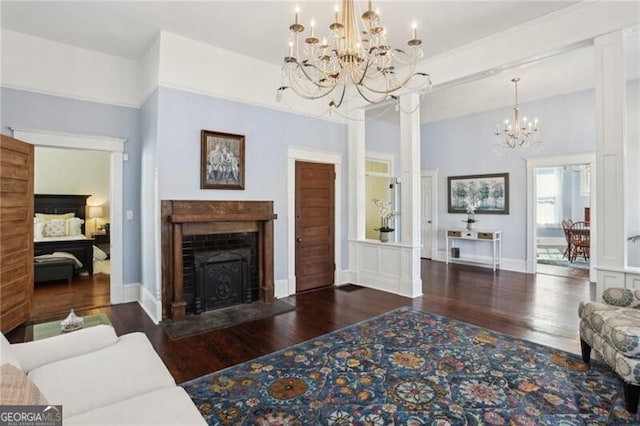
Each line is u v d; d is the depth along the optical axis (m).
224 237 4.23
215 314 3.95
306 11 3.29
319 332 3.40
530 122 6.09
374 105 5.21
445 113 6.95
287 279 4.81
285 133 4.79
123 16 3.41
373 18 2.15
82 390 1.55
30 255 3.78
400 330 3.41
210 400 2.23
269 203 4.58
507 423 1.98
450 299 4.53
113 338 2.11
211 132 4.05
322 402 2.20
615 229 2.96
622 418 2.00
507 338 3.17
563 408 2.11
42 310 4.09
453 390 2.32
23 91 3.74
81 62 4.09
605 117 3.01
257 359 2.81
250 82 4.42
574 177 10.10
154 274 3.82
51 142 3.91
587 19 3.11
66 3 3.17
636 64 4.45
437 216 7.52
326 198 5.33
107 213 7.06
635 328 2.15
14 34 3.68
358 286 5.33
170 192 3.80
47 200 6.48
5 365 1.24
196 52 3.96
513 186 6.38
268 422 2.01
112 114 4.31
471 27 3.60
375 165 7.01
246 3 3.19
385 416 2.06
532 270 6.13
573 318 3.72
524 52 3.53
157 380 1.68
